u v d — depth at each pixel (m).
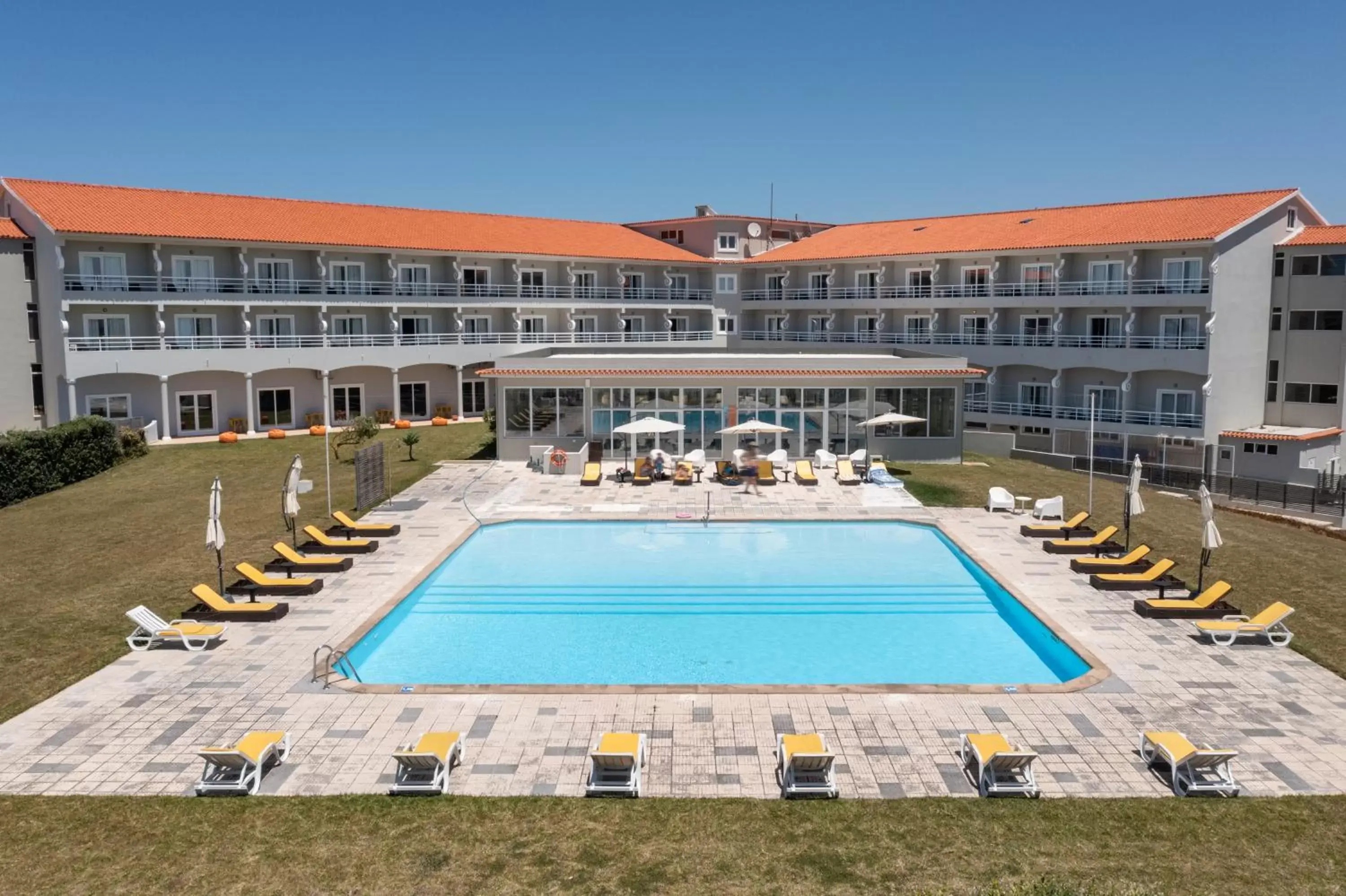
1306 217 52.59
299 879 11.53
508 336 59.31
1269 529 30.66
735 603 23.17
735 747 14.88
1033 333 56.56
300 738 15.16
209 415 49.72
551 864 11.82
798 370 40.12
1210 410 48.88
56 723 15.70
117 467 40.72
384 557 25.98
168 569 25.09
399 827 12.64
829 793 13.36
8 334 44.28
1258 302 49.91
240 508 32.75
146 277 47.56
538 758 14.50
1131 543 27.88
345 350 52.28
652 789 13.62
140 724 15.66
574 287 63.00
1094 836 12.36
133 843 12.27
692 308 68.00
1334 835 12.35
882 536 29.64
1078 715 15.97
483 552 27.67
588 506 32.75
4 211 48.12
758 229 72.44
